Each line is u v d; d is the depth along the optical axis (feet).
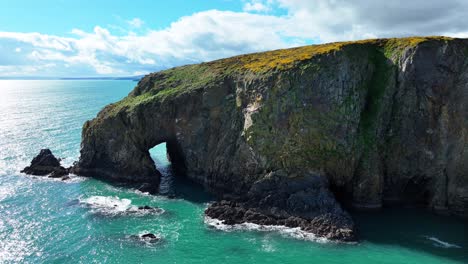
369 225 177.47
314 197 184.03
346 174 198.70
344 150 196.95
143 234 167.63
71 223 178.09
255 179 202.69
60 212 190.19
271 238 164.76
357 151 199.21
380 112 209.56
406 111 206.59
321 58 208.54
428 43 204.33
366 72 220.02
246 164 206.28
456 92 194.39
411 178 205.87
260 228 173.99
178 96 242.78
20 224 175.63
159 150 336.70
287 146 196.75
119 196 214.28
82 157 252.01
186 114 240.94
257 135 202.90
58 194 214.69
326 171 196.54
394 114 210.18
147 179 236.02
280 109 201.57
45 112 545.03
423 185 204.95
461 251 154.40
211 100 237.04
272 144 199.82
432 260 147.74
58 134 377.09
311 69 204.33
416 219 185.26
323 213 176.55
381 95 212.64
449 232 171.22
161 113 244.63
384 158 207.10
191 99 240.53
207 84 243.40
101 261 146.61
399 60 213.46
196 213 191.31
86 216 185.98
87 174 247.70
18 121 449.48
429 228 175.11
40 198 208.03
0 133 371.76
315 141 196.34
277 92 203.82
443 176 196.13
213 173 221.46
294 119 198.80
